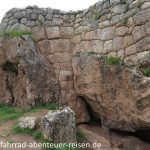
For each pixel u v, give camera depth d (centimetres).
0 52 1062
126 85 820
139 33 848
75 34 1091
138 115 802
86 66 942
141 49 838
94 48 997
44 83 1028
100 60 891
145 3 842
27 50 1016
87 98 965
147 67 809
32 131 818
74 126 793
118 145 882
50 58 1085
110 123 909
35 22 1109
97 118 999
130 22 880
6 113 986
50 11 1127
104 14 979
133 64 846
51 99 1027
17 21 1113
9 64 1067
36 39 1093
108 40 948
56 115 778
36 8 1125
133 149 862
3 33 1073
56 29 1106
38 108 986
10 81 1089
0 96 1105
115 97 857
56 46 1095
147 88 771
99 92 901
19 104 1047
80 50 1055
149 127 821
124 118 852
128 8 895
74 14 1119
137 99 793
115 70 845
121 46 901
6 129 849
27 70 1002
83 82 961
